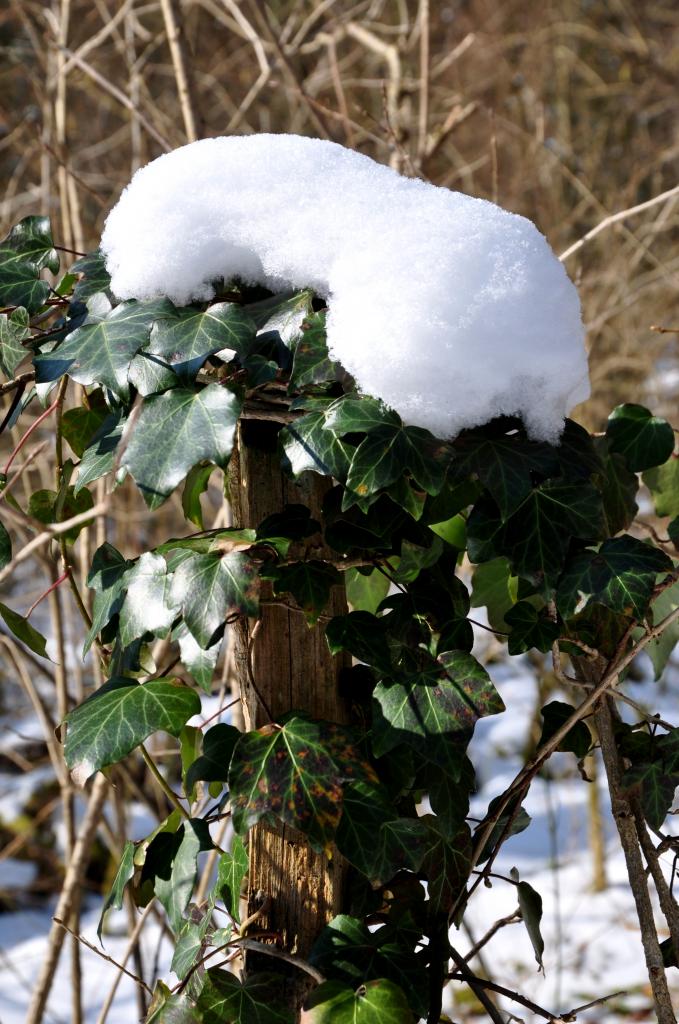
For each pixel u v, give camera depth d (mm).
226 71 4168
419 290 975
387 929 1091
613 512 1261
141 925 1697
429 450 955
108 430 1055
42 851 3605
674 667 4168
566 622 1156
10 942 3369
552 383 1012
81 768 982
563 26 5457
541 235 1059
